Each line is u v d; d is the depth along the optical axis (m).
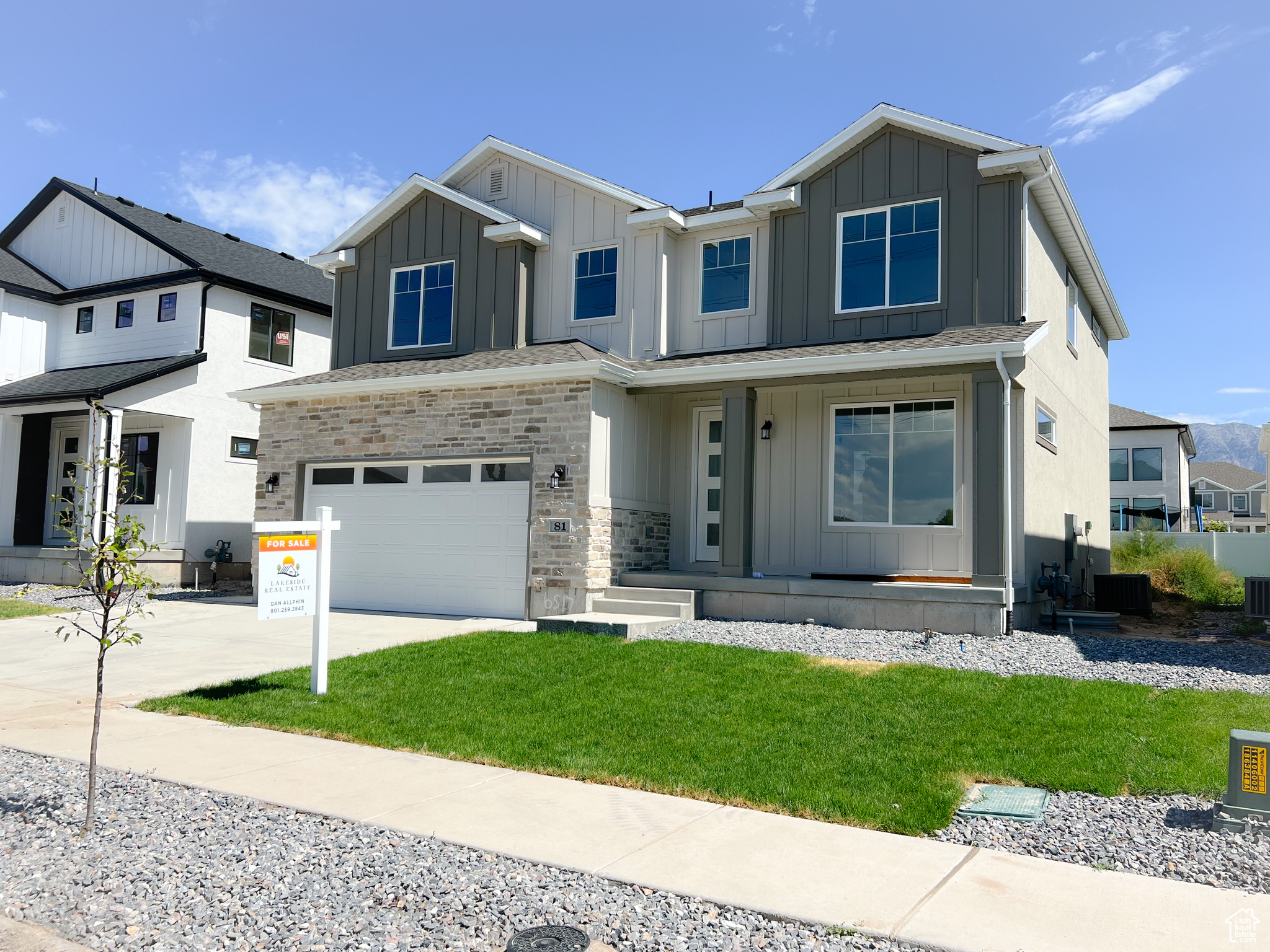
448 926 4.09
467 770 6.58
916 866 4.78
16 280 22.11
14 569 20.70
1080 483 17.02
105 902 4.37
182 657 11.17
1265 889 4.52
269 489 16.44
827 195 14.19
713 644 10.76
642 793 6.06
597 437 13.53
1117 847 5.03
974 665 9.67
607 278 15.92
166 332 21.02
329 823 5.44
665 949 3.85
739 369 13.06
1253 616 12.35
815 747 6.80
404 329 17.39
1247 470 67.56
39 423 21.81
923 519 13.27
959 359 11.61
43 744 7.30
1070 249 15.70
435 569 14.75
